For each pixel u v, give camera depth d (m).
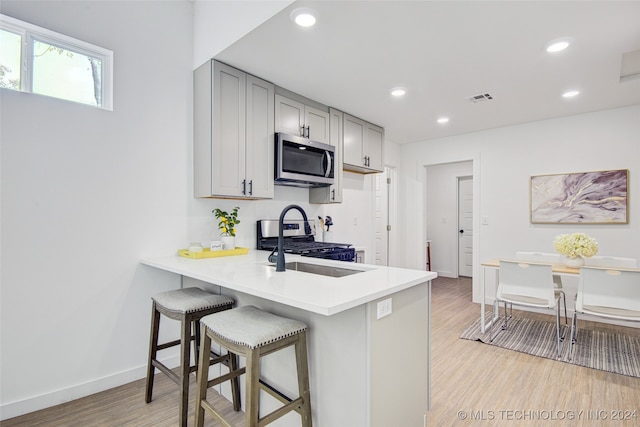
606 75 2.65
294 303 1.23
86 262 2.12
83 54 2.18
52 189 1.98
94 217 2.15
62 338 2.03
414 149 5.12
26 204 1.90
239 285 1.50
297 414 1.58
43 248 1.96
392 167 5.12
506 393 2.14
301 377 1.44
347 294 1.30
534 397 2.09
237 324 1.44
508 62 2.41
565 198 3.78
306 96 3.13
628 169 3.44
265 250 3.02
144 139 2.39
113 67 2.24
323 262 2.18
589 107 3.46
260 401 1.79
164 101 2.50
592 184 3.61
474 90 2.97
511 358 2.66
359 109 3.51
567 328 3.37
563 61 2.40
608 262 3.08
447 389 2.19
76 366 2.08
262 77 2.71
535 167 3.99
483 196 4.39
